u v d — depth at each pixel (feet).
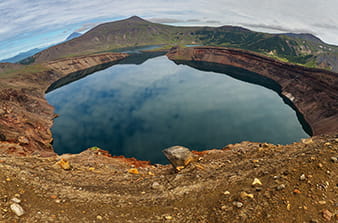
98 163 72.38
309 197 27.50
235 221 26.58
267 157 51.03
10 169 39.52
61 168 53.67
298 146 56.75
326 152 36.96
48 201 32.73
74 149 251.39
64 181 44.52
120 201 36.94
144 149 242.37
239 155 64.18
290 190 29.58
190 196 36.96
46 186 38.11
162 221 30.19
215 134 283.38
